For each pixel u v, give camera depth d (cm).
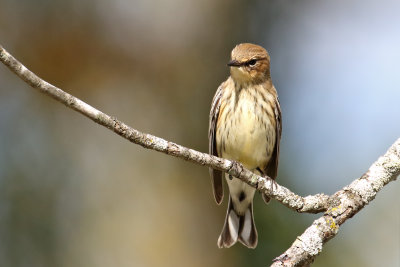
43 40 1340
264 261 1138
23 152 1352
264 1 1445
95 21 1335
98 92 1318
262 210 1148
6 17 1353
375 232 1302
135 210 1262
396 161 773
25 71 661
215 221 1277
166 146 743
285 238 1132
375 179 768
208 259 1252
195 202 1271
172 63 1316
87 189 1295
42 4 1352
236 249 1203
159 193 1266
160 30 1317
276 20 1458
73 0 1346
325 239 732
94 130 1328
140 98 1306
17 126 1382
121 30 1325
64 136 1350
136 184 1273
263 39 1437
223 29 1352
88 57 1325
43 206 1291
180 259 1245
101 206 1276
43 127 1384
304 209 789
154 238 1250
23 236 1262
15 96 1409
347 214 748
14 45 1350
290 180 1223
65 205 1294
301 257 716
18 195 1300
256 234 1056
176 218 1259
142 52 1317
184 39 1320
